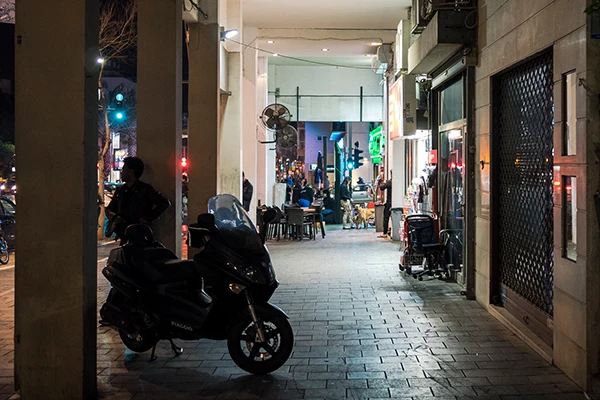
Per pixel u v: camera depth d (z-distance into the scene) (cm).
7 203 1580
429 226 1016
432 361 549
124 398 467
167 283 525
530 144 623
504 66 671
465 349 586
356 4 1482
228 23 1409
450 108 966
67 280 454
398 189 1695
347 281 991
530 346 589
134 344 570
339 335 645
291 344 508
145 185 636
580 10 463
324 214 2341
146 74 729
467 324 685
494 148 733
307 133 4612
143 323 531
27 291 456
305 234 1798
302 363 548
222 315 512
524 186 643
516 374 508
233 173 1354
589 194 450
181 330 518
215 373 524
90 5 459
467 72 814
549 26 532
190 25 1012
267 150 2197
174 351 577
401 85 1298
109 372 530
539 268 599
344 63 2322
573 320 483
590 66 449
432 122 1060
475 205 812
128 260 545
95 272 475
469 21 791
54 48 451
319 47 1884
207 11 1012
